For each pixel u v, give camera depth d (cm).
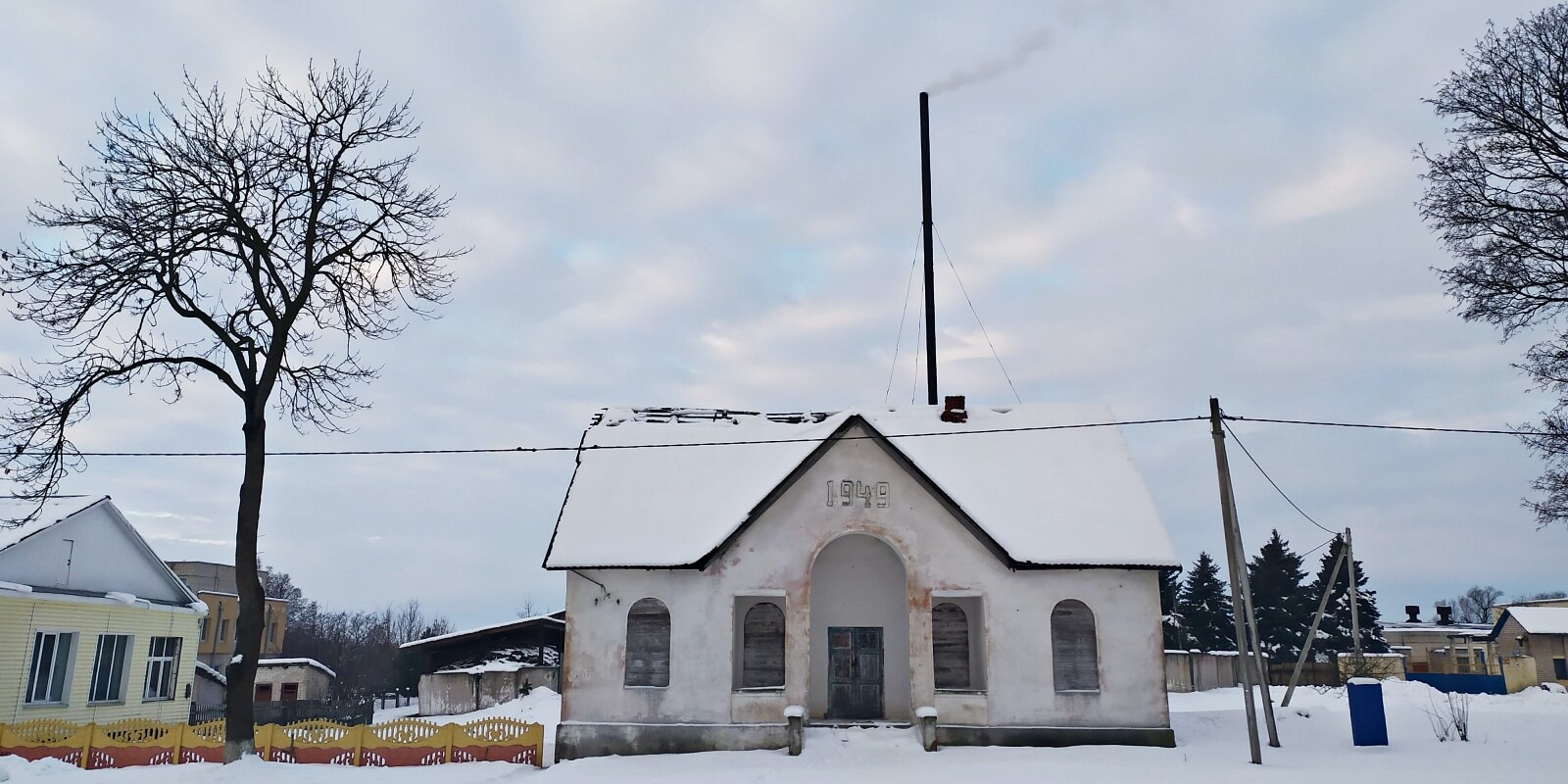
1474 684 4609
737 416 2697
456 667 4538
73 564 2694
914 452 2439
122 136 1997
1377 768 1781
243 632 1914
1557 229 2330
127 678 2839
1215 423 2075
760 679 2270
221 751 1959
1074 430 2502
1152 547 2164
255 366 2023
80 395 1964
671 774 1847
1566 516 2508
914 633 2147
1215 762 1884
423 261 2233
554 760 2109
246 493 1952
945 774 1777
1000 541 2152
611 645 2159
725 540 2147
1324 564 7144
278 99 2089
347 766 1955
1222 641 7144
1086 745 2077
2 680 2391
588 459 2478
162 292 1984
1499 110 2392
